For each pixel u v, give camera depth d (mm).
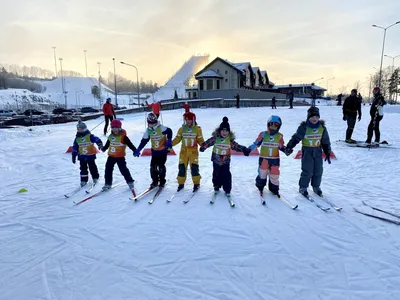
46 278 2771
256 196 4848
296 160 7543
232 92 37125
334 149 8570
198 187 5215
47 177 6316
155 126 5062
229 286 2625
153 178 5238
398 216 3957
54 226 3867
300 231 3623
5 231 3742
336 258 3041
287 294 2518
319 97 57125
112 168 5266
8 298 2502
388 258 3027
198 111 25078
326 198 4699
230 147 4855
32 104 80812
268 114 21062
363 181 5613
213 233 3602
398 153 7934
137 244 3369
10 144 10898
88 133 5469
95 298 2492
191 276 2773
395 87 59469
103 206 4535
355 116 9070
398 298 2451
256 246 3291
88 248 3299
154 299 2467
